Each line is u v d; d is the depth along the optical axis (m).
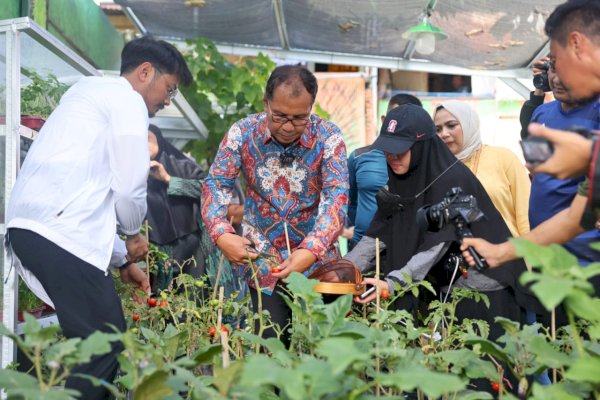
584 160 1.71
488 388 2.88
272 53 6.48
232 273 4.85
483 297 2.81
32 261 2.69
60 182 2.74
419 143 3.31
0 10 4.34
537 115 3.03
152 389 1.65
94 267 2.72
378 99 8.77
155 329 3.31
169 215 4.64
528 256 1.44
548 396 1.50
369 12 5.35
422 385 1.42
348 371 1.60
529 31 5.35
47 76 3.66
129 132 2.85
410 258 3.29
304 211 3.21
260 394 1.81
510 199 4.20
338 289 2.84
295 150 3.14
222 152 3.21
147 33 6.30
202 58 6.30
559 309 3.08
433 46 5.30
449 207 2.59
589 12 2.22
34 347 1.69
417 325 3.14
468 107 4.36
